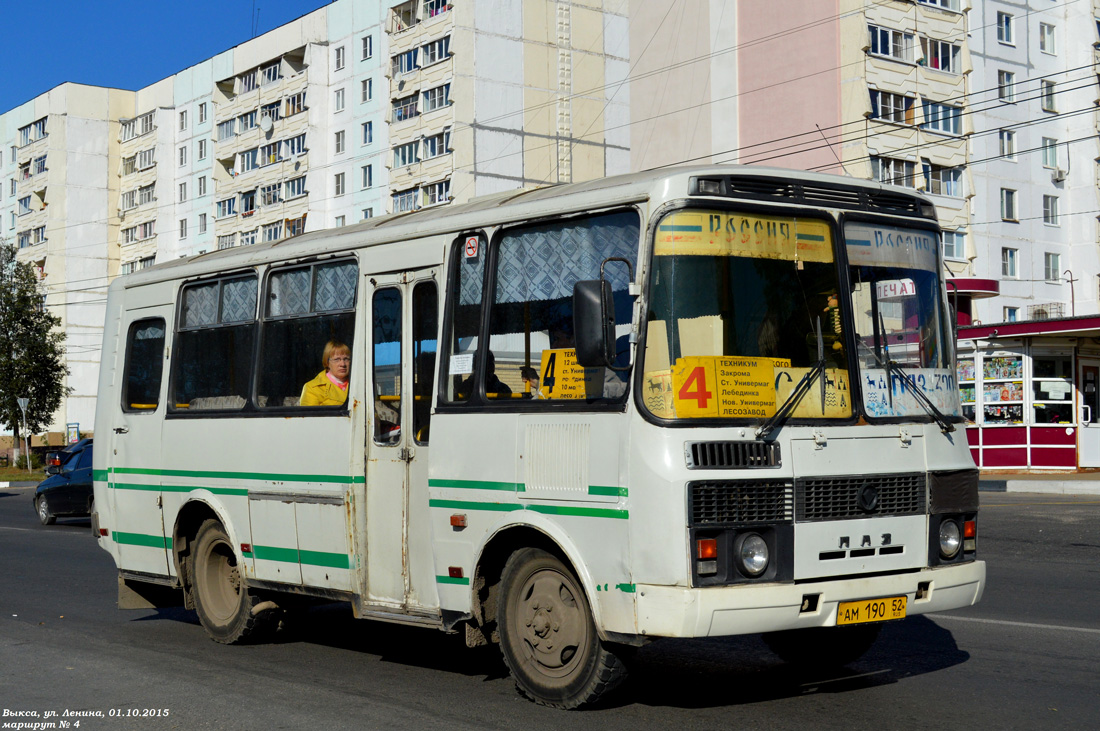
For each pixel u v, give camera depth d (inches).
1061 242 1982.0
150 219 2790.4
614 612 235.3
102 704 276.5
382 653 339.0
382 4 2222.0
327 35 2341.3
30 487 1592.0
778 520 232.2
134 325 401.4
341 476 308.0
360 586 302.2
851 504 241.8
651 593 226.7
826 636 295.0
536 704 262.5
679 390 230.4
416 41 2151.8
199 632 383.2
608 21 2258.9
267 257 345.7
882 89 1763.0
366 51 2260.1
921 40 1808.6
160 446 378.6
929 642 331.3
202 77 2647.6
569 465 246.5
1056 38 1995.6
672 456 226.5
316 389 322.3
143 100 2869.1
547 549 257.3
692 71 2010.3
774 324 242.4
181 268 382.3
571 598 252.8
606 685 246.5
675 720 247.0
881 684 280.2
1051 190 1973.4
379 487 299.3
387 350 301.9
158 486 378.9
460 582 272.4
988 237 1888.5
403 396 294.5
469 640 272.5
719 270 239.0
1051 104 1982.0
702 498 225.5
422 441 288.5
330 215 2336.4
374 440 302.2
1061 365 1090.1
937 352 268.8
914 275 267.1
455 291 284.4
